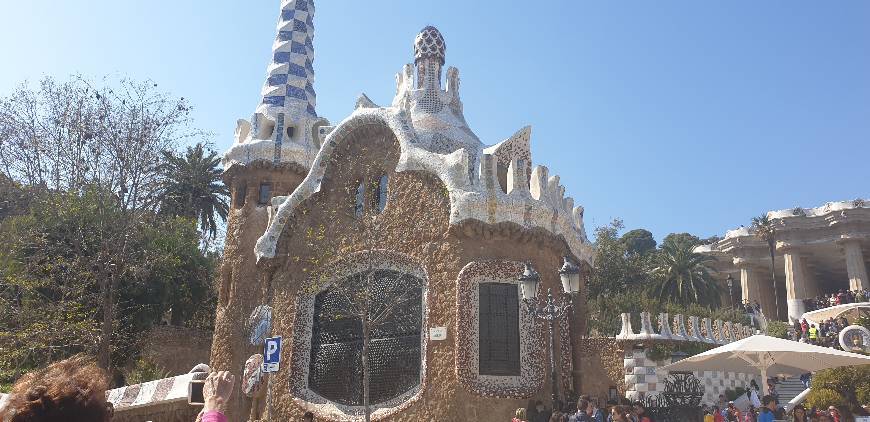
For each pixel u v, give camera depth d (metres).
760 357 14.79
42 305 24.92
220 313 23.08
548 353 18.19
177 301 33.12
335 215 20.62
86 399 2.64
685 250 58.09
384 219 19.64
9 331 24.09
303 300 20.20
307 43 27.69
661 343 25.53
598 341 26.11
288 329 20.06
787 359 14.62
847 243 64.12
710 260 66.75
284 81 26.42
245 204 24.17
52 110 26.23
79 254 25.08
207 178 46.28
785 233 67.31
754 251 70.88
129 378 28.33
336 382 18.95
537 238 18.69
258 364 19.80
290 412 19.08
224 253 24.03
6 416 2.57
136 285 29.28
